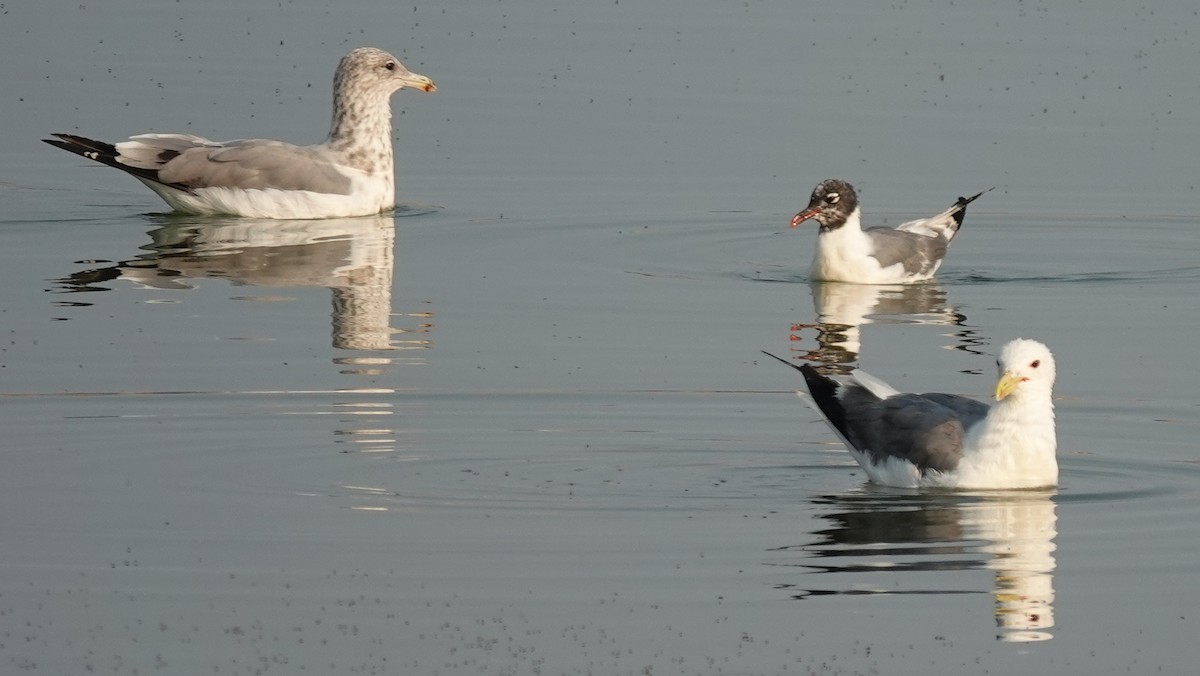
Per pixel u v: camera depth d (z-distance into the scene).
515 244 25.05
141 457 15.84
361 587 12.84
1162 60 34.66
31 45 35.56
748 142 30.45
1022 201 27.53
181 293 22.00
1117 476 15.54
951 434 15.21
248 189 26.88
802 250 25.17
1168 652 11.79
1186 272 23.84
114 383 18.02
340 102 27.42
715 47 35.91
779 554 13.56
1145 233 25.94
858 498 14.97
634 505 14.72
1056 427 17.00
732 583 12.95
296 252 24.52
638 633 12.05
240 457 15.88
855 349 19.91
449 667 11.48
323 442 16.31
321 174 26.95
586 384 18.23
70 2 38.94
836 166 29.17
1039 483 15.10
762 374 18.73
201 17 37.81
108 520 14.23
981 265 24.58
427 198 27.91
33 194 28.08
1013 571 13.21
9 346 19.38
